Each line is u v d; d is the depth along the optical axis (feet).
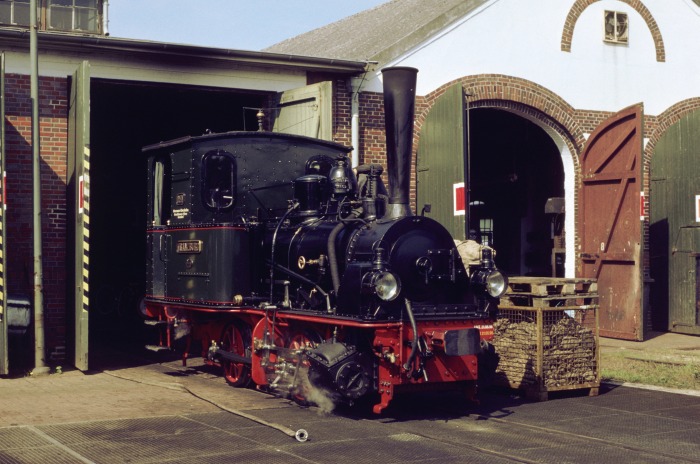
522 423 25.70
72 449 21.68
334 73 45.09
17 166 38.70
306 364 27.68
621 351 42.29
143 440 22.76
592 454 21.61
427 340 25.96
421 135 45.68
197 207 32.63
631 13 53.72
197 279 32.60
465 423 25.66
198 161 32.63
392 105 28.14
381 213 28.76
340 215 28.78
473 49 48.08
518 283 31.17
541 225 57.82
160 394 30.45
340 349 25.45
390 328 25.59
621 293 46.91
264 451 21.59
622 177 46.88
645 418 26.63
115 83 41.34
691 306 50.39
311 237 29.27
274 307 29.17
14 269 38.47
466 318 26.94
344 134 44.96
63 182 39.65
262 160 33.50
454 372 26.55
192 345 46.42
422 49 46.44
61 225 39.55
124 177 73.05
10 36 37.99
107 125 67.77
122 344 49.29
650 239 53.26
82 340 35.60
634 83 53.62
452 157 43.11
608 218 47.78
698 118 50.29
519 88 49.49
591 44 52.19
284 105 44.39
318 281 28.58
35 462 20.38
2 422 25.13
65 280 39.47
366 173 30.07
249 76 43.80
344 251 27.48
